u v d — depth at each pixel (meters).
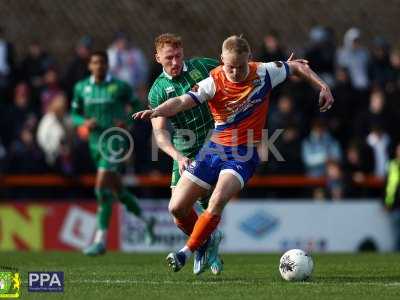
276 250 56.31
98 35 68.31
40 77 62.81
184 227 31.61
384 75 64.25
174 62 32.22
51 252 51.78
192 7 68.94
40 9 69.38
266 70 30.30
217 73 30.12
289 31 68.38
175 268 29.55
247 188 57.88
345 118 61.25
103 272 34.94
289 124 57.97
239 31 68.12
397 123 60.09
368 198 57.84
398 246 56.38
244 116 30.14
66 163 57.34
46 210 56.16
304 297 26.88
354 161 57.81
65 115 58.84
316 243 56.44
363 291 28.30
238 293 27.77
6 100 62.88
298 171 57.56
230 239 56.12
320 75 63.28
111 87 45.16
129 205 46.72
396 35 69.12
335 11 69.44
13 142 59.34
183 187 30.47
